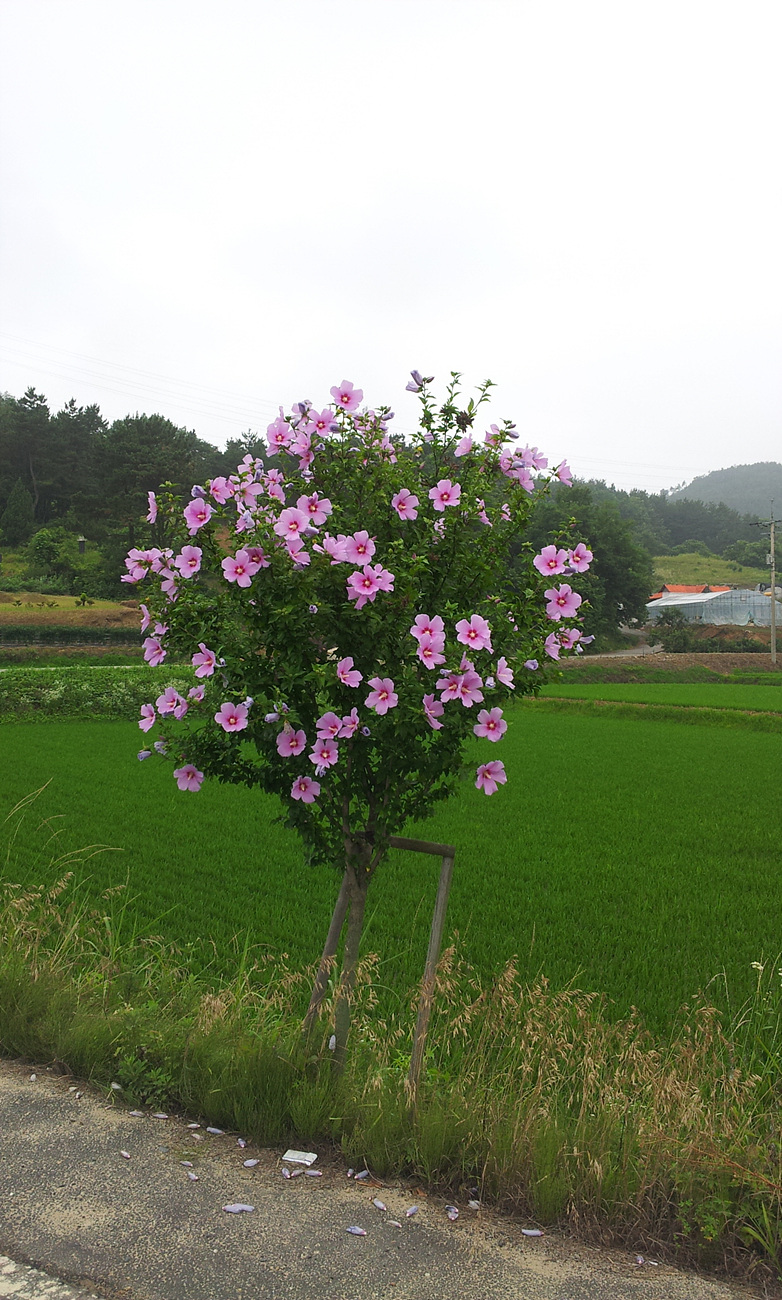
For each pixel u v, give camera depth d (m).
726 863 10.50
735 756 21.62
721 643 74.00
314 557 3.65
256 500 4.08
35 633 48.22
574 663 54.38
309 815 4.06
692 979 6.61
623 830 12.35
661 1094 3.84
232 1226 3.11
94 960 5.89
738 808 14.24
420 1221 3.22
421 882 9.22
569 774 18.14
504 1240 3.14
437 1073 4.33
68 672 30.20
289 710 3.79
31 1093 4.14
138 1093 4.07
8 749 19.66
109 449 72.44
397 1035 4.70
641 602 82.19
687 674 55.50
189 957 6.61
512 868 10.03
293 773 3.93
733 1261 3.09
